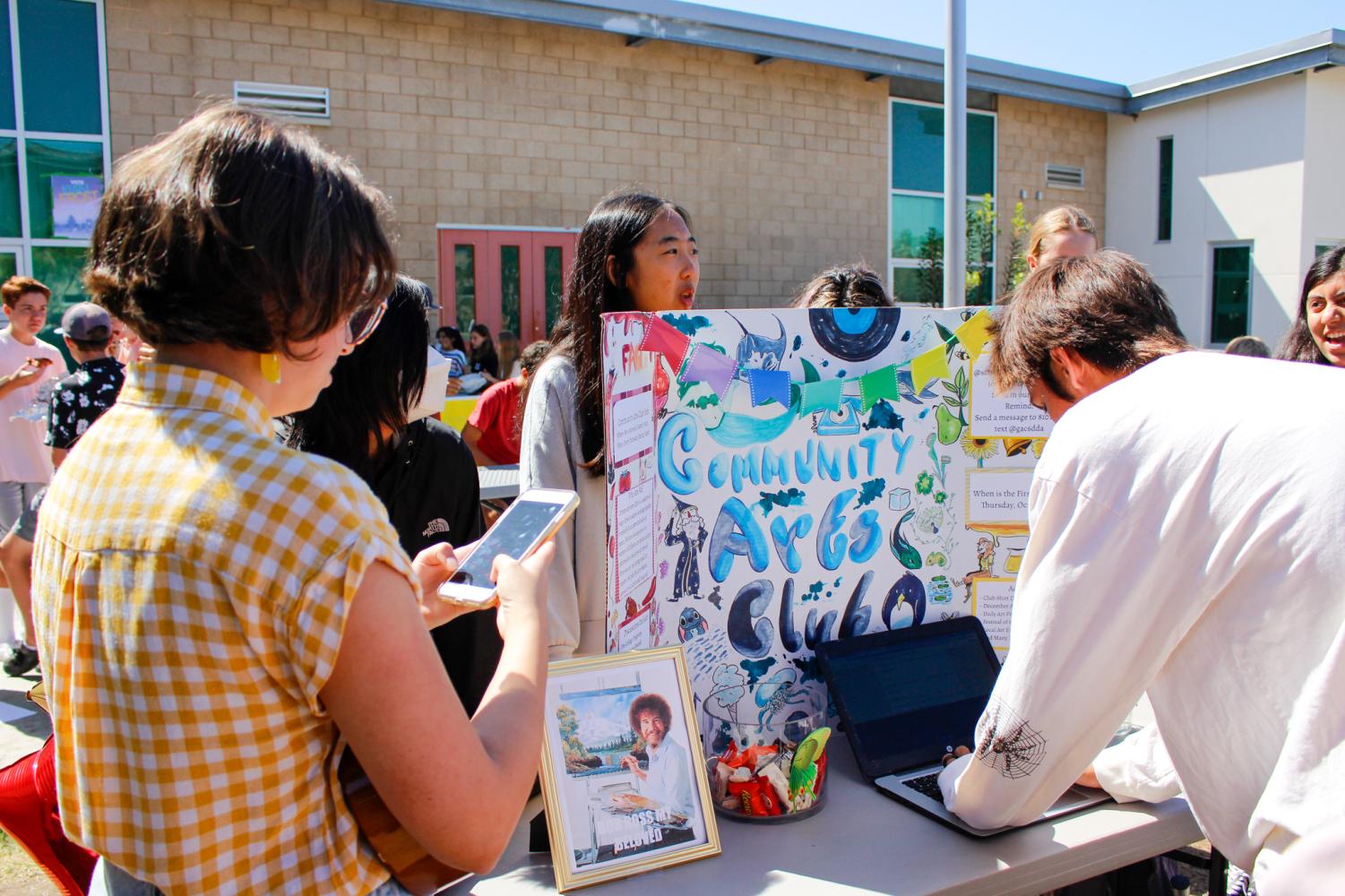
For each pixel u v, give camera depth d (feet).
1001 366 4.62
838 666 5.28
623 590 4.47
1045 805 4.14
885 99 34.19
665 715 4.39
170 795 2.32
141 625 2.31
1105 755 4.62
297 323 2.47
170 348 2.56
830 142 33.24
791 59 30.94
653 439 4.83
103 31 23.66
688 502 5.01
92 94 23.76
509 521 3.39
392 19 26.37
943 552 5.76
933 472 5.69
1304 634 3.18
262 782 2.39
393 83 26.53
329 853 2.55
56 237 23.79
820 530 5.39
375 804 2.60
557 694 4.25
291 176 2.42
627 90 29.68
